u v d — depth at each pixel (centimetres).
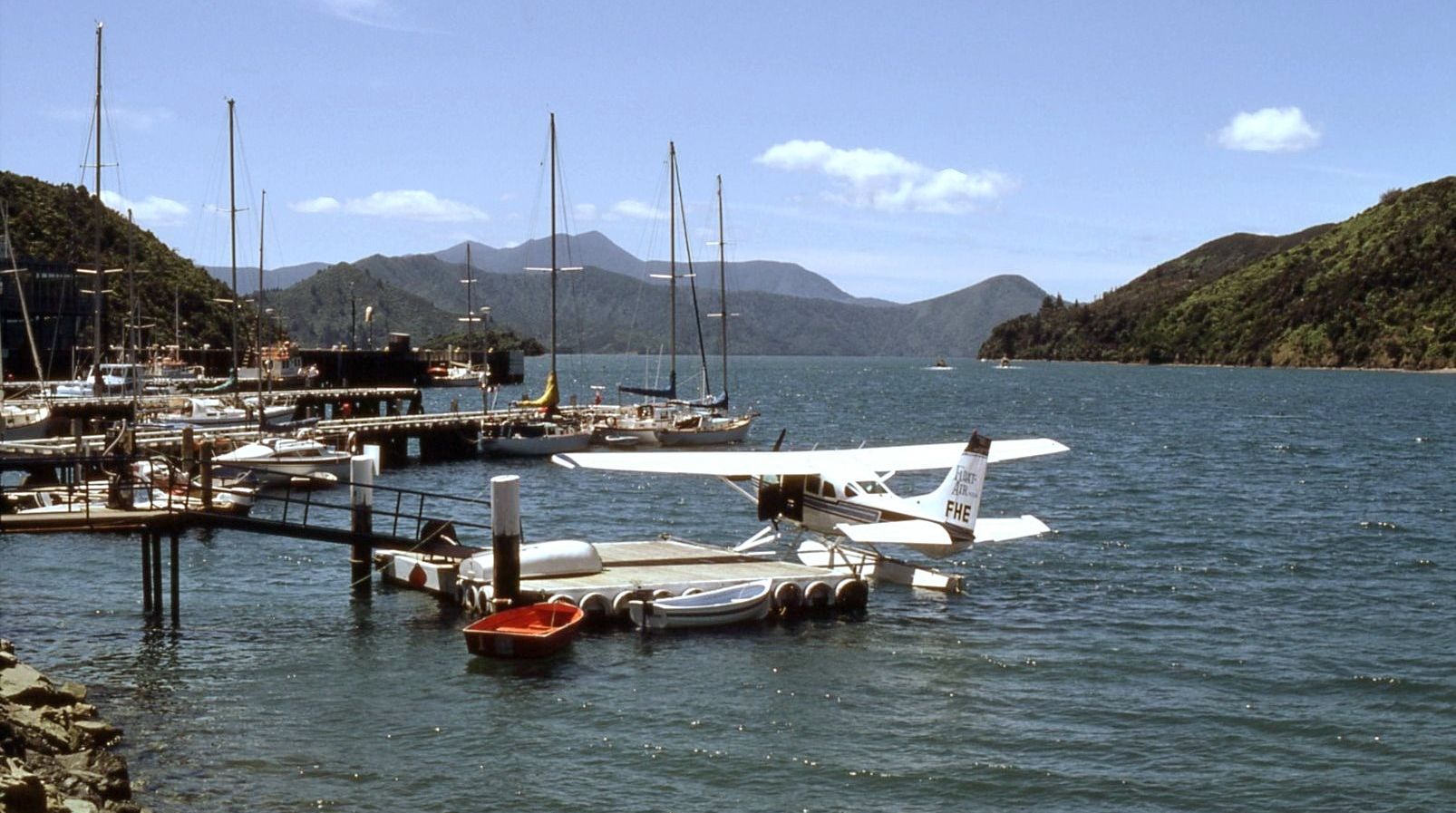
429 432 6575
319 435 5938
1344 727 2078
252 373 11444
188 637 2620
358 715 2138
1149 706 2188
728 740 2023
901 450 3209
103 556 3475
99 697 2228
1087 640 2609
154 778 1862
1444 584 3181
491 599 2670
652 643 2564
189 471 3095
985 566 3388
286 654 2491
